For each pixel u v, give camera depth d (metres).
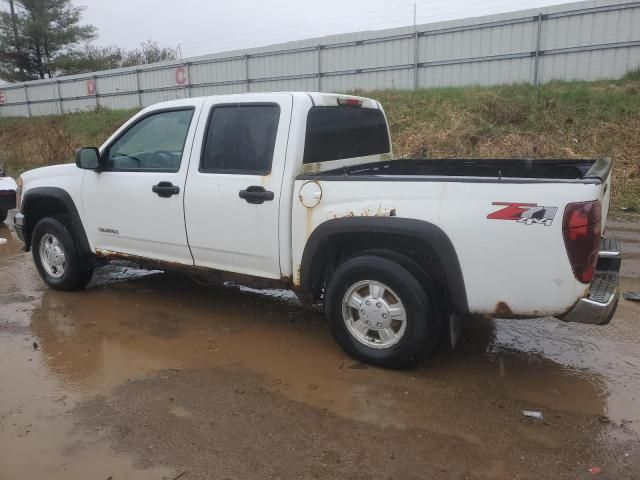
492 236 3.31
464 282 3.44
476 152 13.11
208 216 4.36
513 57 17.30
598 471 2.76
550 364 3.94
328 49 21.16
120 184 4.91
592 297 3.28
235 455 2.93
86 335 4.59
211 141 4.38
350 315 3.95
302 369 3.91
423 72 19.08
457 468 2.80
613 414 3.28
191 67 25.42
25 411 3.41
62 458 2.93
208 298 5.48
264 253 4.16
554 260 3.18
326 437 3.08
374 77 20.28
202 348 4.30
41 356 4.20
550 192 3.15
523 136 13.26
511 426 3.16
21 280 6.26
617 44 15.68
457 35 18.09
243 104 4.21
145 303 5.37
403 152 13.81
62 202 5.37
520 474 2.74
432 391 3.57
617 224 8.77
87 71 43.97
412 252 3.81
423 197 3.48
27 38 42.06
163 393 3.60
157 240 4.77
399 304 3.70
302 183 3.89
